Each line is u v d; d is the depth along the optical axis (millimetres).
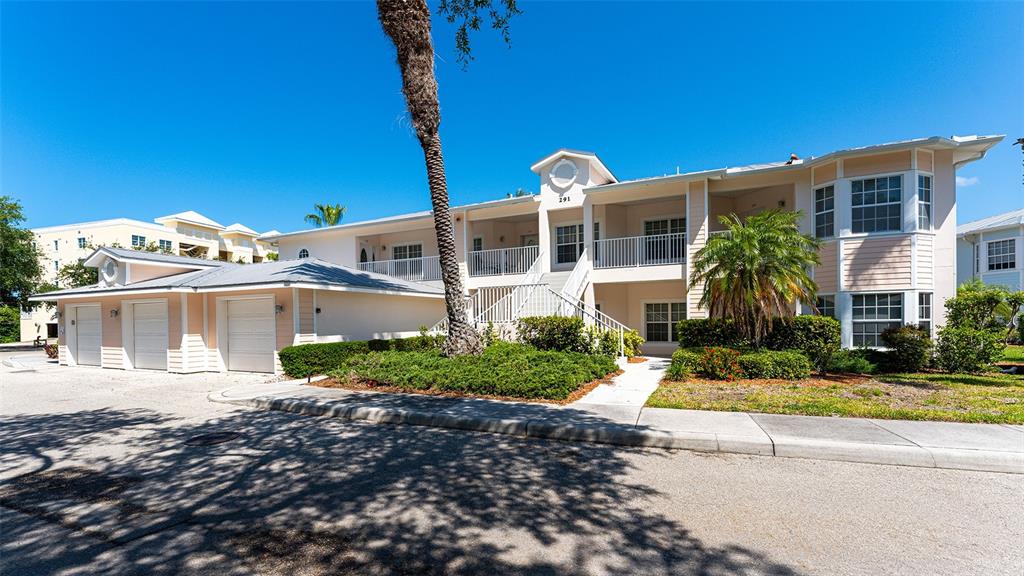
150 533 3746
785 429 6094
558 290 15656
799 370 9930
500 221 20984
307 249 23125
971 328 10977
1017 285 20375
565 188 17141
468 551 3416
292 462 5496
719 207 16781
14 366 16766
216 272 15992
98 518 4039
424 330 14570
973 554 3293
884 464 5230
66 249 36250
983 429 5977
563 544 3500
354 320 14523
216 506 4270
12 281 29297
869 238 12086
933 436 5695
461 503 4273
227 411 8398
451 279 11211
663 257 17625
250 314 13695
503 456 5648
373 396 8797
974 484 4602
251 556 3373
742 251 10578
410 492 4547
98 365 16375
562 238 19375
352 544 3537
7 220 29672
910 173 11750
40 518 4051
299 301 12750
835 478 4789
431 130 11008
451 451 5871
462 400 8273
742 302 10797
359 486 4723
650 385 9562
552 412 7273
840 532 3633
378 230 21203
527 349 11672
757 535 3602
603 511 4066
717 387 9102
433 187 11164
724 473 4973
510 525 3822
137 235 36125
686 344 12500
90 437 6707
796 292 10461
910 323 11641
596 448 5941
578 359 10711
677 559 3270
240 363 13820
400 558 3328
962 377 9898
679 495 4398
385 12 10461
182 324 13547
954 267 11828
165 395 10125
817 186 13078
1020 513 3945
